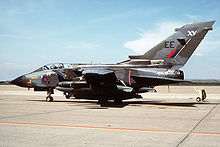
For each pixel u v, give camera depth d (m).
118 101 15.68
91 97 14.82
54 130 6.30
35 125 7.02
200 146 4.75
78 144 4.90
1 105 13.62
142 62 14.45
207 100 18.30
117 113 9.98
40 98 20.42
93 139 5.33
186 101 17.45
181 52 13.79
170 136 5.64
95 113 9.94
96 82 14.09
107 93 14.09
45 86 16.52
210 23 13.38
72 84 14.73
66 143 4.97
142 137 5.53
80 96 15.09
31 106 13.05
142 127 6.77
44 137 5.50
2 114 9.52
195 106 13.19
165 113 10.02
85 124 7.22
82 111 10.69
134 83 14.42
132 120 8.04
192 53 13.67
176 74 13.57
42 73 16.69
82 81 14.70
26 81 17.02
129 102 16.48
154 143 4.98
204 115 9.37
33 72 17.30
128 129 6.47
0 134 5.80
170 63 13.90
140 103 15.47
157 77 13.73
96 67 15.58
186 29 13.80
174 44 13.93
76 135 5.72
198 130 6.35
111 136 5.63
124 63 15.03
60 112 10.27
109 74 13.77
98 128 6.60
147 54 14.44
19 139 5.30
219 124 7.29
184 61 13.77
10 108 11.95
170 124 7.27
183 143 4.98
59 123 7.38
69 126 6.89
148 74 13.94
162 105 13.98
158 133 5.97
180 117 8.78
